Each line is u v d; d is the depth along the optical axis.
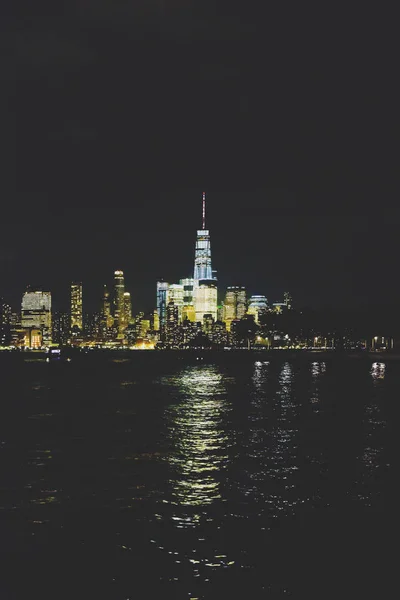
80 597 22.05
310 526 29.66
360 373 193.38
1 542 27.95
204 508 33.25
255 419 76.50
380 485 38.16
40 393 126.88
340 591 22.28
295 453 50.44
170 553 26.28
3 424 73.12
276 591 22.34
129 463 46.91
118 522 30.83
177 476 41.72
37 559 25.75
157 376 198.50
